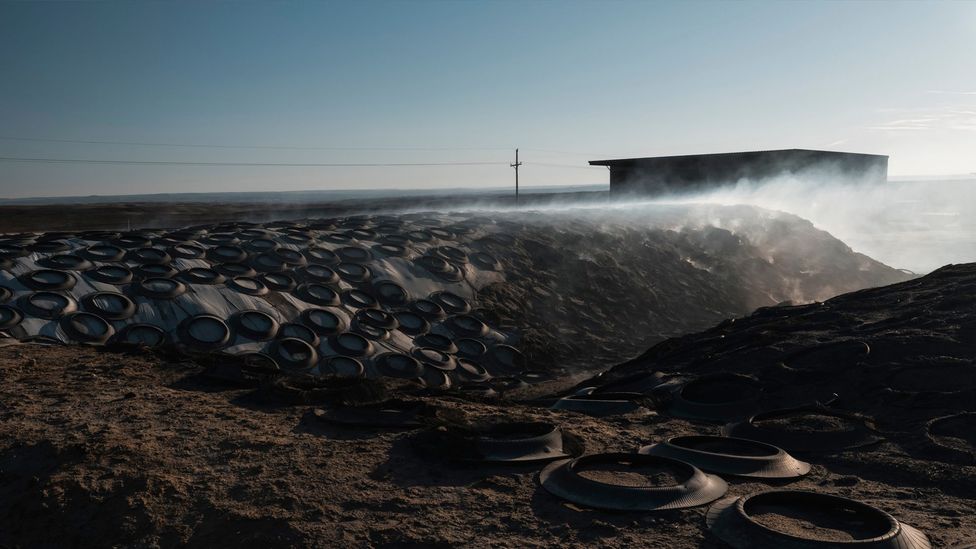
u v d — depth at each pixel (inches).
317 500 201.0
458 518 191.0
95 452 228.5
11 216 2459.4
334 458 234.5
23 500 207.3
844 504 179.5
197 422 271.6
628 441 263.3
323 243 790.5
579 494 198.1
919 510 193.8
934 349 327.9
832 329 406.3
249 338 543.8
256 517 190.2
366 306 669.9
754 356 374.0
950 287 450.0
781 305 589.6
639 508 189.0
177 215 2586.1
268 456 235.3
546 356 712.4
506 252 929.5
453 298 761.0
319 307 631.8
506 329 738.2
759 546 161.6
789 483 215.6
